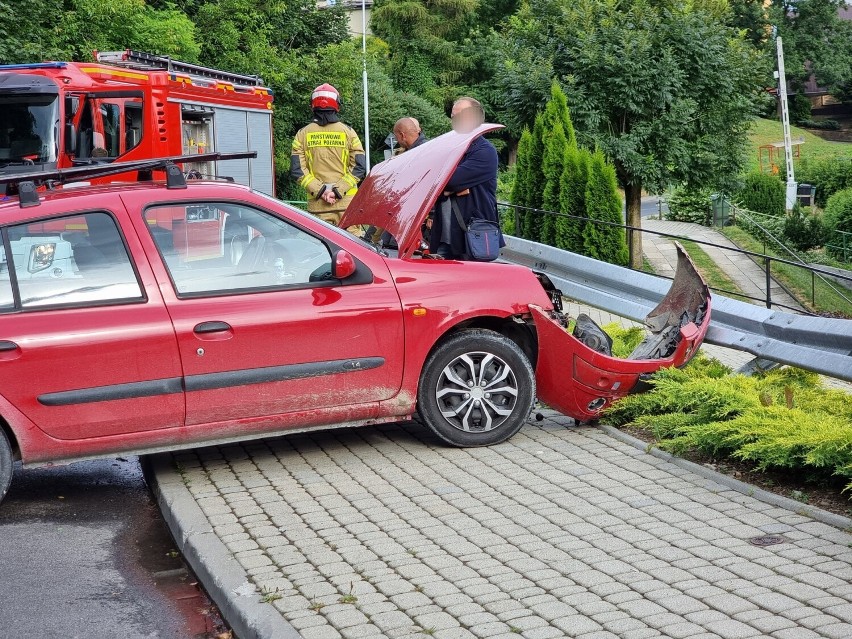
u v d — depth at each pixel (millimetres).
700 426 6422
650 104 23234
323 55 40688
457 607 4285
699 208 45656
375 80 55781
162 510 5969
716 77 23703
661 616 4125
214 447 6988
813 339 7316
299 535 5250
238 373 6180
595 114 22734
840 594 4281
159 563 5266
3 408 5781
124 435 6035
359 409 6531
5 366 5766
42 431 5871
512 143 69188
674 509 5523
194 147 17406
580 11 23312
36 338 5816
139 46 27344
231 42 36688
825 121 112500
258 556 4961
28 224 5977
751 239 38406
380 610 4285
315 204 11555
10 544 5512
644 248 30875
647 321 8312
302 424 6434
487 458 6605
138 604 4742
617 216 17953
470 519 5438
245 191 6457
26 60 22797
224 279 6270
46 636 4387
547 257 11398
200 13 36594
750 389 7059
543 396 7156
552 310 7000
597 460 6512
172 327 6035
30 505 6176
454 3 65938
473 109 7902
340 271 6340
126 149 15500
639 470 6270
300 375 6316
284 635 4051
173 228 6223
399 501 5773
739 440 6137
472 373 6773
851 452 5512
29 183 6105
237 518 5543
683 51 23375
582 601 4309
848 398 7055
